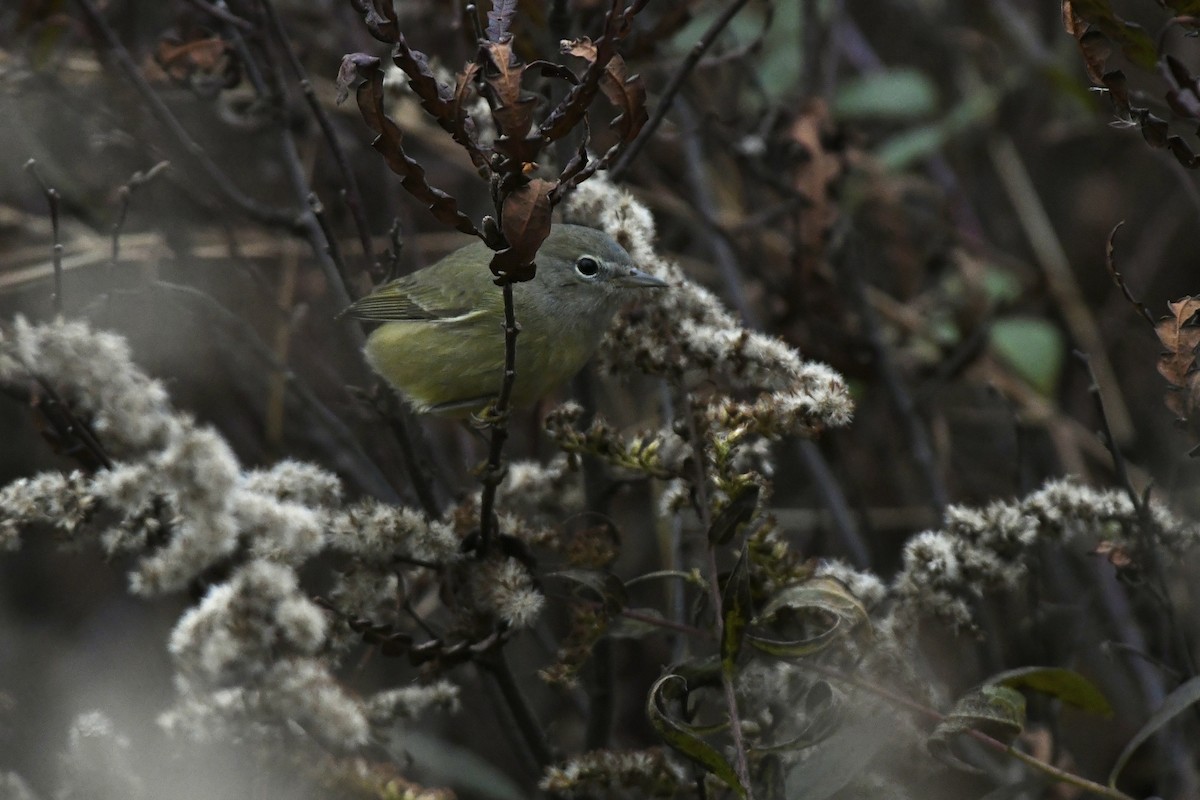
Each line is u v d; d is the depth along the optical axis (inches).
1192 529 283.6
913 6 584.1
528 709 306.8
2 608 452.1
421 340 363.6
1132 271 565.9
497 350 357.7
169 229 443.2
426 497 325.7
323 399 500.4
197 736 231.1
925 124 581.0
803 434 253.8
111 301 375.9
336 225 491.5
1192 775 384.8
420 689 271.4
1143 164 579.5
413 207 506.0
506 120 195.8
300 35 495.2
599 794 291.9
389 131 199.2
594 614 256.4
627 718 457.4
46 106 458.9
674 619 355.6
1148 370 549.0
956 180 566.3
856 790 264.1
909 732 262.5
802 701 266.2
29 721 347.3
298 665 219.5
